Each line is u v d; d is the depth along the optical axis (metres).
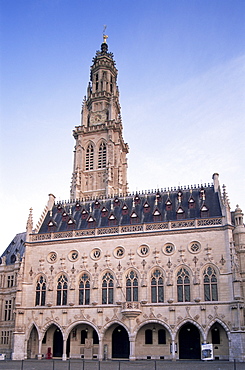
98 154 89.00
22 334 58.88
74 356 58.38
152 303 55.19
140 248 58.56
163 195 65.81
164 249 57.41
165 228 58.47
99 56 102.38
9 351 64.31
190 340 54.34
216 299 53.16
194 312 52.97
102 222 64.25
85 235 62.12
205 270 54.91
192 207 60.94
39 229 66.94
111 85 100.69
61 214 69.31
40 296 61.03
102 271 59.06
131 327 54.31
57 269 61.38
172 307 53.88
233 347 49.81
